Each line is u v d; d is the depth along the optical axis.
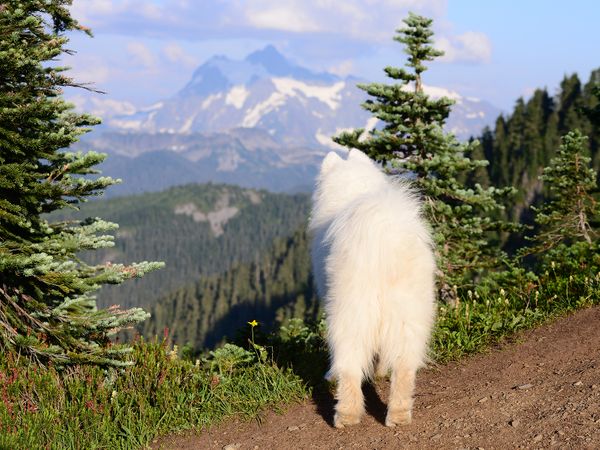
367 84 6.70
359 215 4.94
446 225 6.64
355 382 4.94
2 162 5.32
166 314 130.25
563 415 4.80
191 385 5.44
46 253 5.33
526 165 70.81
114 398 5.29
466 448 4.75
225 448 5.05
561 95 86.56
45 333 5.36
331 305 4.95
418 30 6.62
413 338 4.88
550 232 7.39
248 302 123.06
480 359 5.48
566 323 5.63
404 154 6.93
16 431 5.03
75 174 5.36
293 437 5.04
